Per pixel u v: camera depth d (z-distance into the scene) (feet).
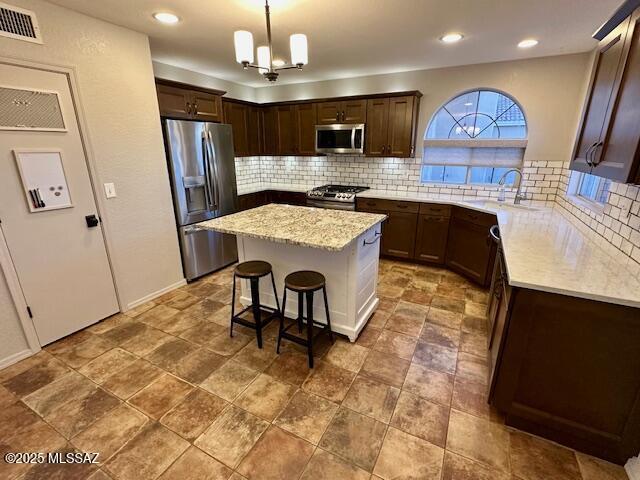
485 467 4.87
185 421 5.66
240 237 9.04
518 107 12.00
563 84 11.00
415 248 13.21
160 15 7.69
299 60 6.44
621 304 4.25
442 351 7.61
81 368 7.05
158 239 10.29
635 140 4.13
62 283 8.00
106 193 8.65
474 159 13.07
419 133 13.64
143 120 9.34
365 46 10.02
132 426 5.56
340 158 15.71
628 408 4.61
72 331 8.32
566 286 4.58
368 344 7.91
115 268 9.12
